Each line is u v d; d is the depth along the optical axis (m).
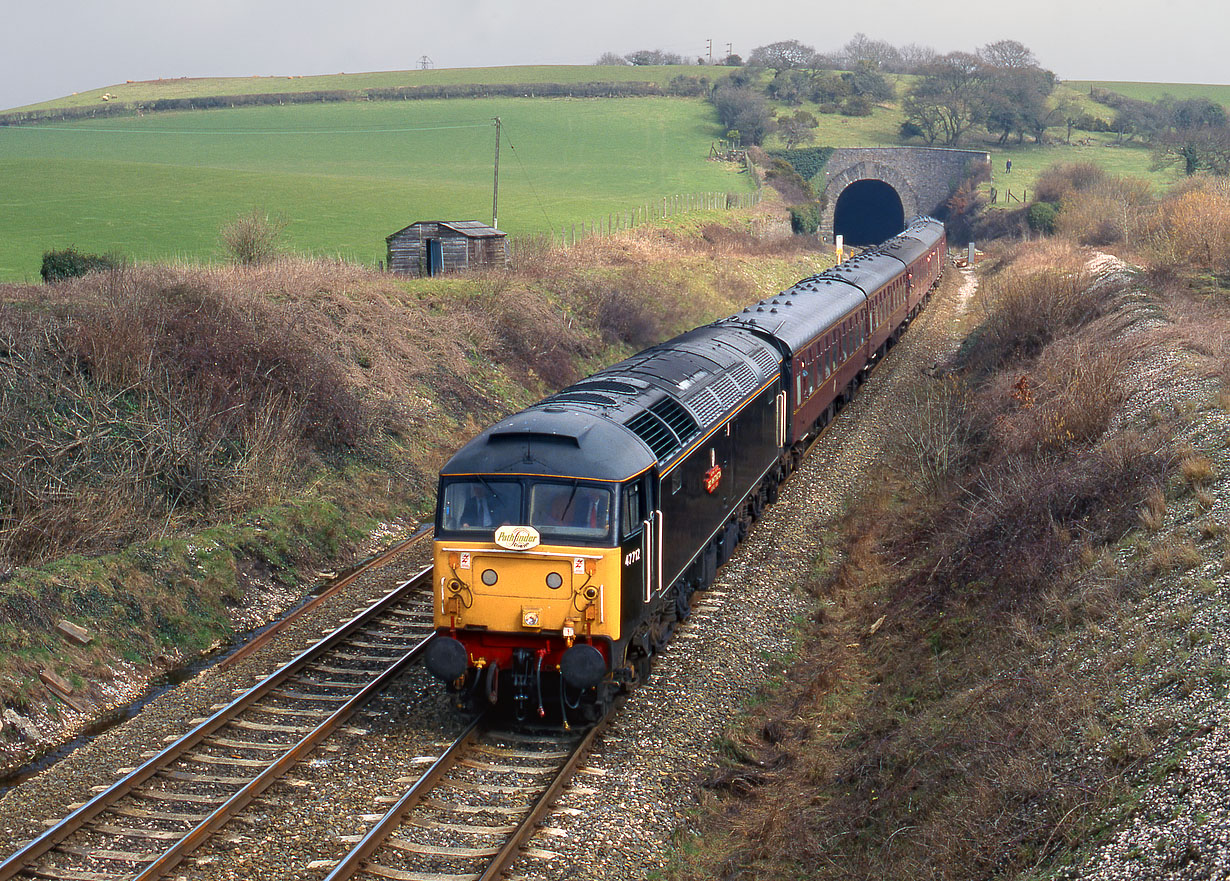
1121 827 7.70
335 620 15.30
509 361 29.39
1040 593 12.62
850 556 17.70
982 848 8.40
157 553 15.72
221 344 20.84
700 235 58.16
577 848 9.38
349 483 20.91
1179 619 10.20
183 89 137.88
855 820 9.70
